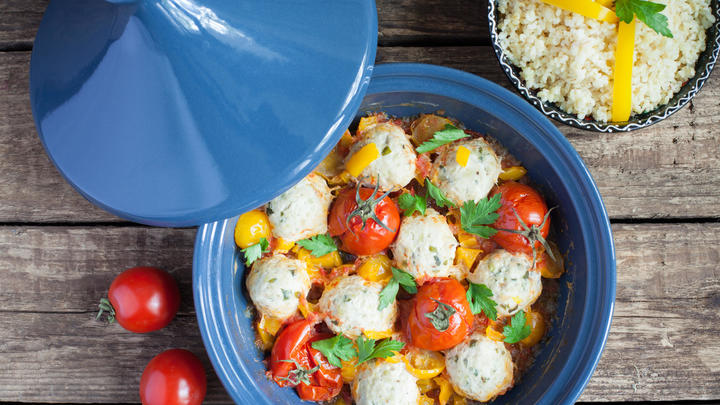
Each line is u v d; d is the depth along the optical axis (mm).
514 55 1160
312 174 1148
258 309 1132
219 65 634
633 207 1280
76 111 674
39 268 1338
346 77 698
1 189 1336
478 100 1103
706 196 1274
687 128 1272
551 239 1189
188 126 648
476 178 1109
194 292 1075
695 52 1135
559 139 1071
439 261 1090
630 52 1079
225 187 672
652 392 1275
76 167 683
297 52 674
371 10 733
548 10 1119
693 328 1271
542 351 1166
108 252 1330
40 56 723
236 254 1162
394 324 1146
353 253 1149
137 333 1326
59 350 1335
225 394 1323
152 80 631
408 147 1127
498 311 1100
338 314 1088
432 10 1295
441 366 1128
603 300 1063
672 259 1274
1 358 1340
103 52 638
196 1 605
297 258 1166
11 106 1333
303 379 1100
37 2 1323
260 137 669
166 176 664
